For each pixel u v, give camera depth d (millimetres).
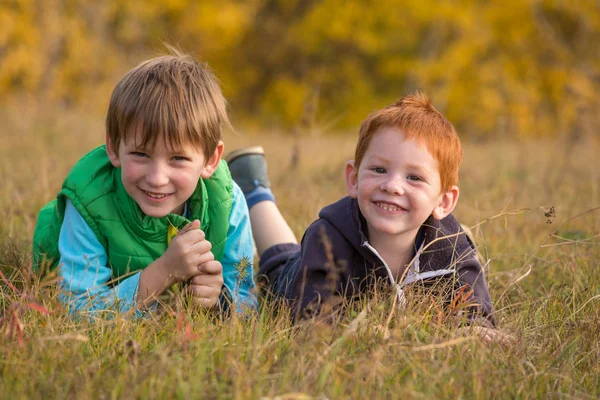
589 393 3059
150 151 3643
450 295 3873
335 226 3902
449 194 3912
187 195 3818
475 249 4340
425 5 29031
